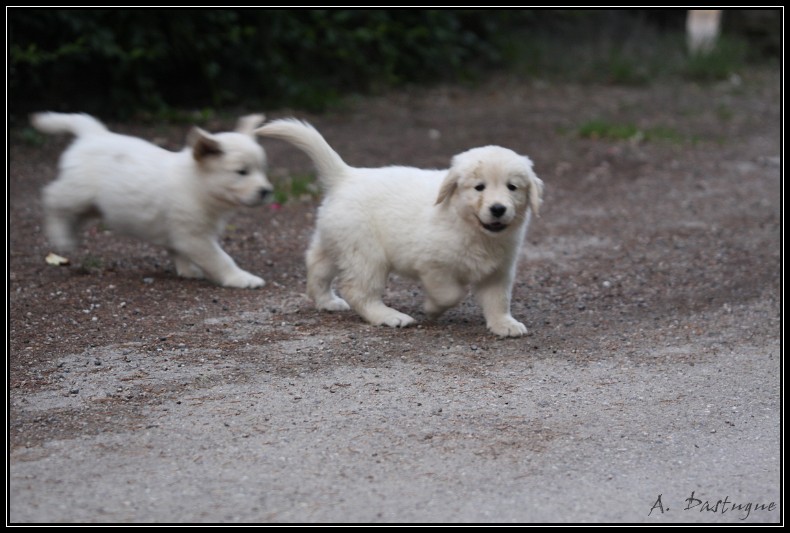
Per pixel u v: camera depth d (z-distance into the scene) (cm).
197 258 895
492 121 1784
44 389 646
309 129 785
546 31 2403
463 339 770
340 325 795
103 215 903
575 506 502
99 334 760
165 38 1631
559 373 700
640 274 1000
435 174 781
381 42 1989
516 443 576
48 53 1504
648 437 592
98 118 1574
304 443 568
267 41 1758
